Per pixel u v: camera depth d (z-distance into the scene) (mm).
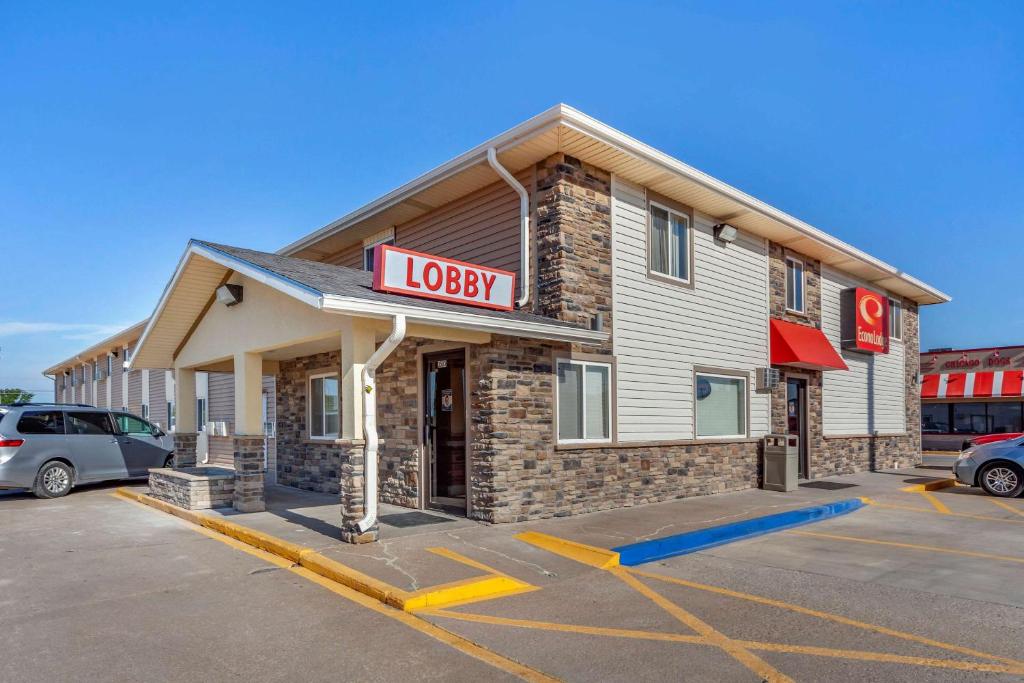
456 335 9086
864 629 5637
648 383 11992
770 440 14305
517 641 5406
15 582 7016
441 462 10859
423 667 4898
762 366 14898
